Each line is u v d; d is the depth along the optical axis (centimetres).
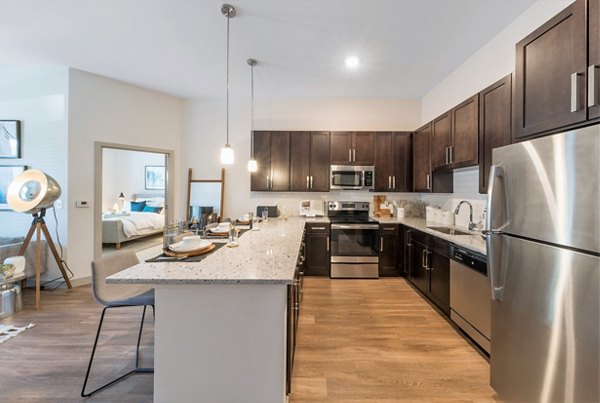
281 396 133
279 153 412
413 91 401
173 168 431
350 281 368
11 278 272
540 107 140
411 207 436
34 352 207
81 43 275
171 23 239
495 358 150
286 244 207
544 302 119
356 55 293
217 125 441
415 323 251
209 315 132
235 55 295
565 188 109
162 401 133
